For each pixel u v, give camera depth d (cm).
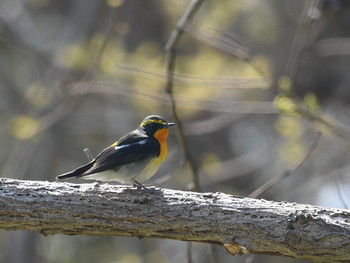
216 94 1436
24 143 1791
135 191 791
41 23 1941
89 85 1316
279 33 1780
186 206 773
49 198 779
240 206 768
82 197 782
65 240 1797
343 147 1596
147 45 1484
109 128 1895
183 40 1577
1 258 1748
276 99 1153
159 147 1027
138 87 1354
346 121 1783
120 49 1405
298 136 1302
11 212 776
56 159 1867
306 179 1766
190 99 1296
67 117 1856
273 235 750
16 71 1900
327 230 741
